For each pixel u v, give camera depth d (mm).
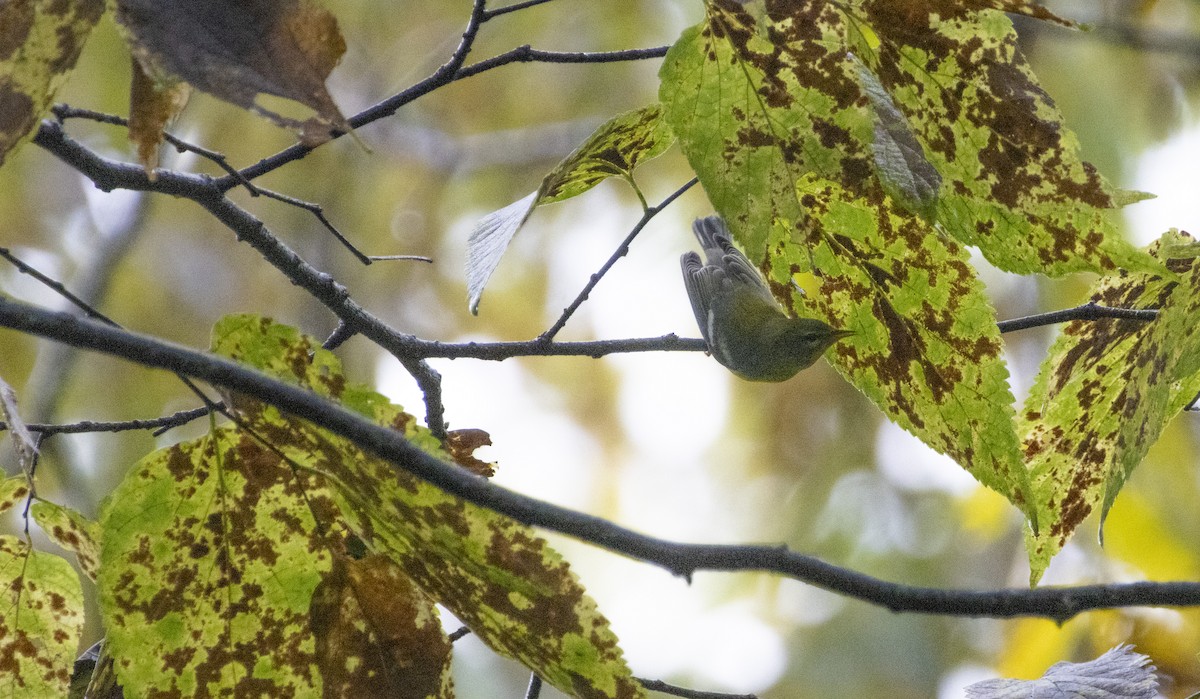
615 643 3871
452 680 4340
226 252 16719
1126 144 13562
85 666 5332
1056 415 5750
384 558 4246
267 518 4195
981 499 12820
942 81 4055
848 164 4023
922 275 4773
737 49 3947
